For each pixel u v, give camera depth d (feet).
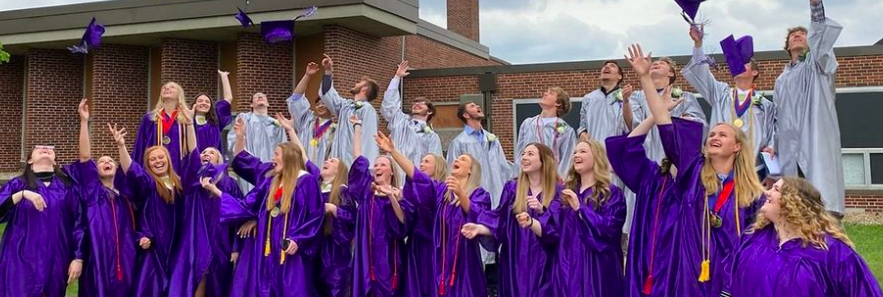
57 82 57.52
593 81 46.93
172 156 22.02
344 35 47.80
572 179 16.40
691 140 13.93
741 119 19.39
